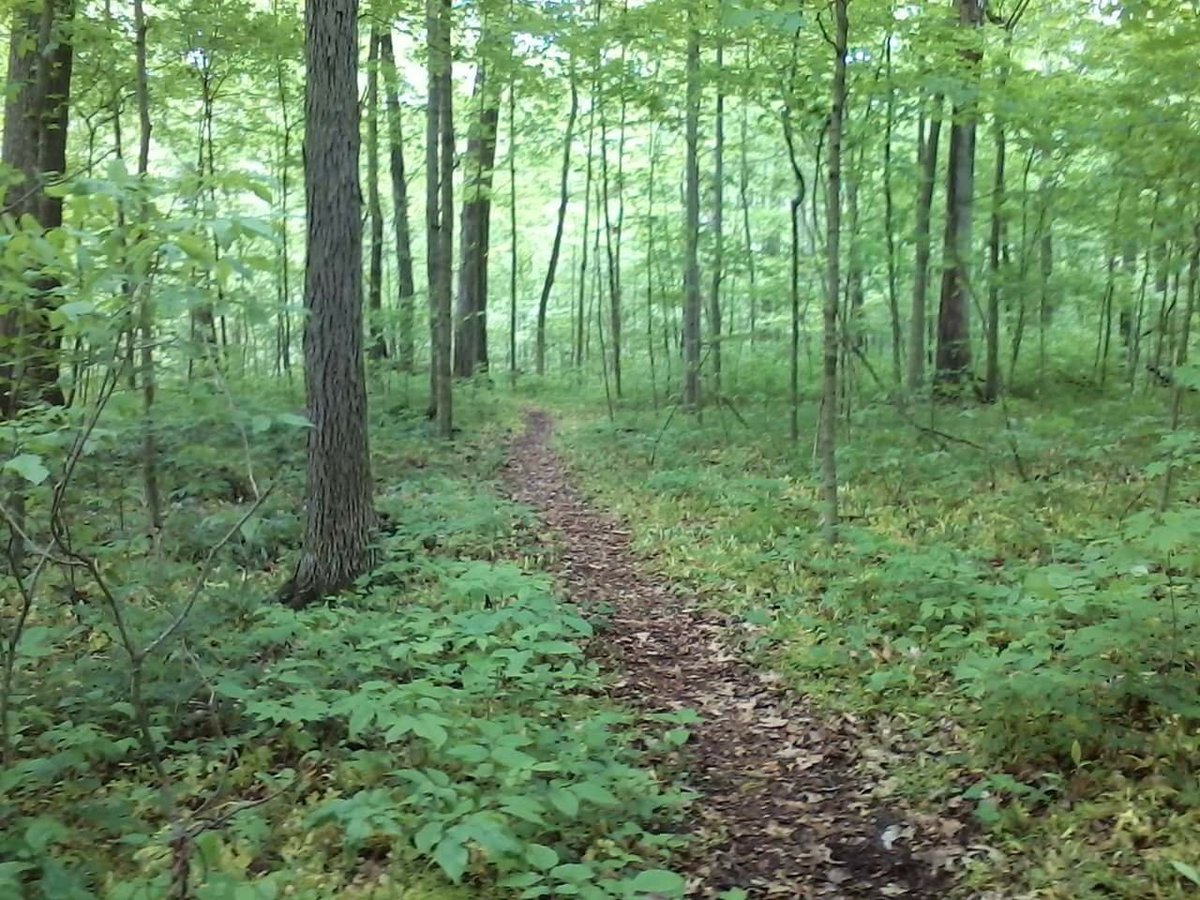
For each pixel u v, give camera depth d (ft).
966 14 47.50
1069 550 25.25
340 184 25.95
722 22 29.09
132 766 16.60
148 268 11.73
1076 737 16.16
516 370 106.11
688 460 47.37
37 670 19.51
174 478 31.48
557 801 13.51
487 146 74.18
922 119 47.67
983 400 52.26
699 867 14.58
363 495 27.14
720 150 65.00
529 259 131.54
